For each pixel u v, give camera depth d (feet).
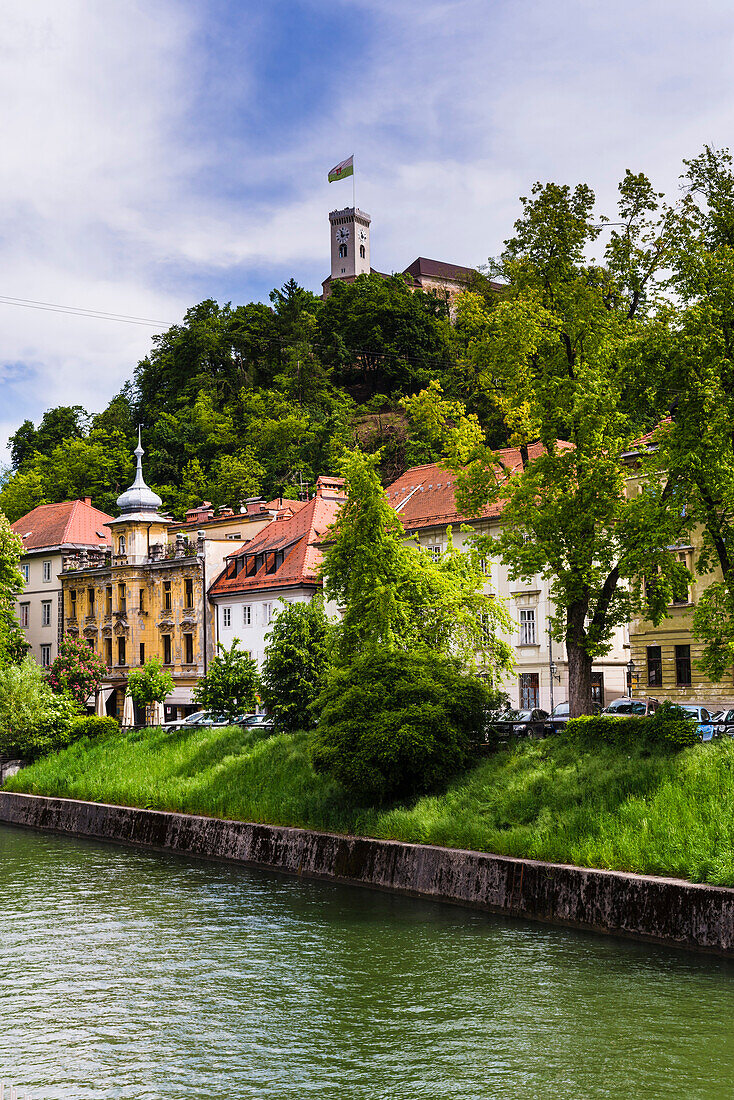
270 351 564.30
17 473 479.00
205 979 75.97
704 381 103.81
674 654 176.45
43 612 324.19
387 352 555.28
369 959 79.46
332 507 265.54
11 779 187.21
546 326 119.55
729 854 79.92
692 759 96.27
